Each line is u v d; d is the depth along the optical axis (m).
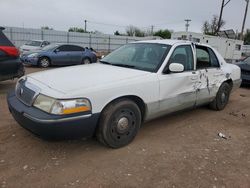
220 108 5.94
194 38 21.86
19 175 3.00
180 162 3.47
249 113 6.04
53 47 14.38
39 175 3.02
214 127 4.90
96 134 3.58
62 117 3.05
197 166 3.39
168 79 4.18
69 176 3.03
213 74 5.29
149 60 4.34
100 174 3.10
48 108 3.09
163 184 2.96
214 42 22.27
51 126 3.02
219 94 5.72
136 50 4.70
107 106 3.51
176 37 23.34
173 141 4.14
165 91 4.16
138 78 3.81
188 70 4.68
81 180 2.96
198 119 5.30
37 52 13.79
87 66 4.40
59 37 34.03
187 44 4.79
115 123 3.60
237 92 8.79
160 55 4.34
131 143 3.94
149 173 3.17
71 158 3.43
